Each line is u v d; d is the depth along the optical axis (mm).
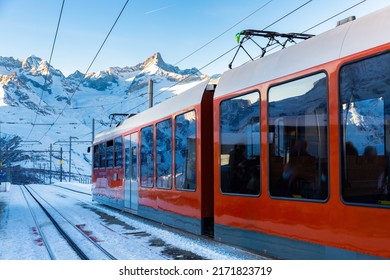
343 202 5398
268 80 6938
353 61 5367
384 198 4871
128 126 15258
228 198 7969
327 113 5703
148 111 13156
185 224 10000
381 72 4996
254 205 7199
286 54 6742
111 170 17672
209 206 9305
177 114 10578
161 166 11625
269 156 6844
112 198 17375
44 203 26453
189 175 9812
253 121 7277
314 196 5891
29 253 9492
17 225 14766
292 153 6332
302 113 6156
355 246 5215
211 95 9461
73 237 11523
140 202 13445
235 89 7855
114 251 9234
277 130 6684
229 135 8000
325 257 5668
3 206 24344
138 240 10578
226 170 8070
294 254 6262
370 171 5043
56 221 15625
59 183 73750
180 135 10367
